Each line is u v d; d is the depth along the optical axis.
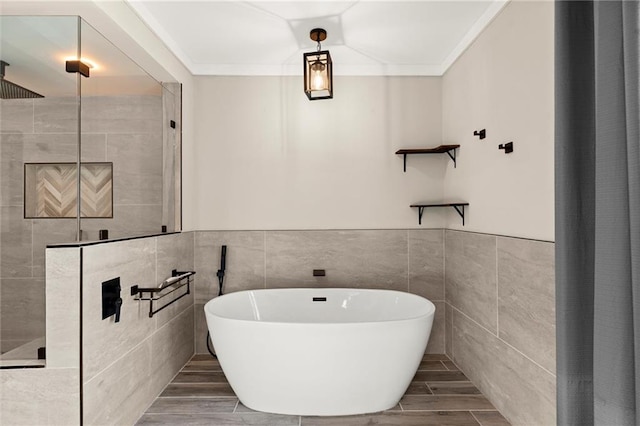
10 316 1.79
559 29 1.28
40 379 1.75
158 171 2.84
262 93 3.51
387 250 3.49
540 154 2.02
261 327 2.34
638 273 0.92
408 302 3.06
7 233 1.87
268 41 3.01
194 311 3.43
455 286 3.23
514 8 2.29
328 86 2.42
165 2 2.44
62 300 1.76
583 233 1.24
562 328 1.23
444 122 3.50
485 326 2.64
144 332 2.43
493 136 2.56
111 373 2.02
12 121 1.94
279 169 3.50
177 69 3.11
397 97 3.54
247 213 3.49
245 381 2.44
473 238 2.84
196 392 2.71
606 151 1.05
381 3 2.49
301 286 3.47
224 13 2.58
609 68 1.05
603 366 1.03
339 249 3.49
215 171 3.49
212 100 3.49
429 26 2.79
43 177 1.95
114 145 2.28
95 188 2.11
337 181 3.51
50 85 1.97
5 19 1.94
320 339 2.31
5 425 1.75
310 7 2.52
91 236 2.09
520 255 2.18
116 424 2.07
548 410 1.91
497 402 2.46
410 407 2.49
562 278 1.24
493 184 2.55
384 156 3.53
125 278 2.19
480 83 2.75
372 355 2.34
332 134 3.52
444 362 3.27
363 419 2.35
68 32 1.96
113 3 2.19
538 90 2.04
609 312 1.02
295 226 3.50
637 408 0.92
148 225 2.70
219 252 3.47
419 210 3.48
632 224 0.94
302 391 2.37
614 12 1.05
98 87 2.15
